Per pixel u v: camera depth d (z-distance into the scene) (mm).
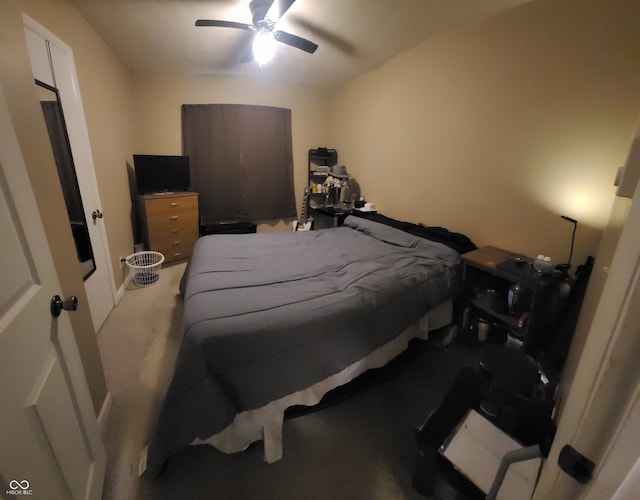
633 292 330
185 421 1146
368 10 2164
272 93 4137
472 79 2344
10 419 619
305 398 1404
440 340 2152
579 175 1795
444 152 2678
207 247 2334
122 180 3141
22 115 972
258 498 1169
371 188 3713
